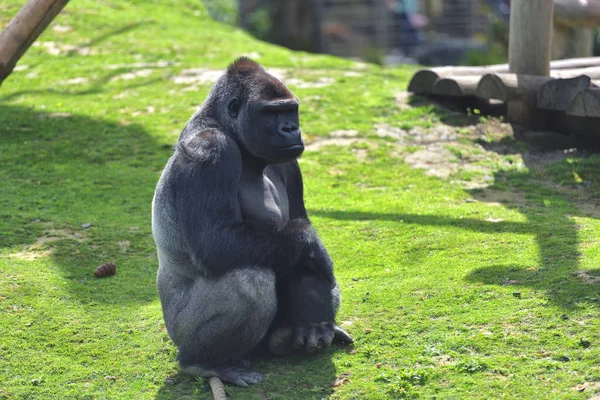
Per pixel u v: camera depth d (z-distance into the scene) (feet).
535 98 41.14
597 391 17.04
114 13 71.87
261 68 19.88
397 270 25.85
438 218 31.19
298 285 19.27
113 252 29.63
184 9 77.71
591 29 59.67
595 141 41.06
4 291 25.02
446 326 20.92
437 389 17.98
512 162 39.45
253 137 18.97
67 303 24.58
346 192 36.35
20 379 19.94
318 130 44.32
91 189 37.40
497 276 23.97
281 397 18.31
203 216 17.93
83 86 54.80
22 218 32.96
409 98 48.98
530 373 18.11
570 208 31.99
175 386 19.53
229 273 17.98
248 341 18.72
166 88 53.42
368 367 19.39
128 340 22.15
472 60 88.38
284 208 20.65
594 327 19.67
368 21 118.73
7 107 50.42
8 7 67.36
